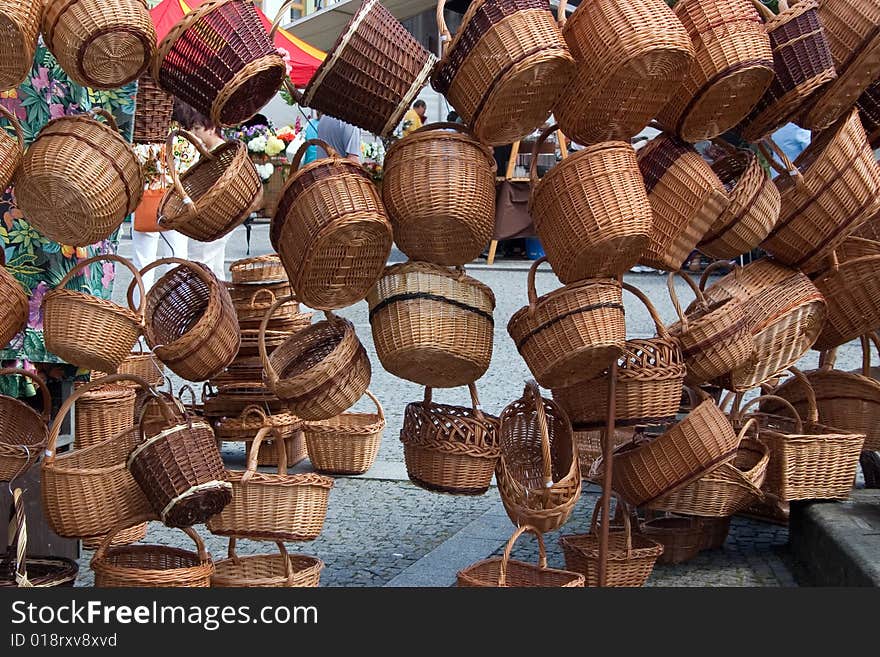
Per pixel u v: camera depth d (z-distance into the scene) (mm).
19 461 3430
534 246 15711
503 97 2895
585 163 2953
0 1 2721
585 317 3064
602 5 2920
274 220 3023
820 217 3576
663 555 4309
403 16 10773
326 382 3139
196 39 2857
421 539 4680
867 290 3949
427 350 3096
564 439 3559
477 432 3293
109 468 3080
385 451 6238
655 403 3426
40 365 4441
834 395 4633
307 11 14852
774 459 4246
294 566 3543
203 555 3223
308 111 14117
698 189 3215
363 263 3012
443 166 2961
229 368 5312
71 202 3018
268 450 5793
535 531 3213
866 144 3572
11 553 3395
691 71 3105
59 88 4250
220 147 3309
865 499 4355
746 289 3678
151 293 3789
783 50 3273
